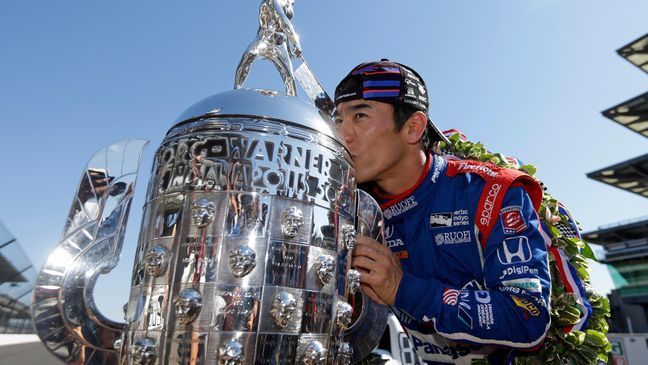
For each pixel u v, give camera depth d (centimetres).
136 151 84
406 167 125
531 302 97
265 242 68
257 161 71
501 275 104
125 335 71
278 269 67
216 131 73
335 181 79
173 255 68
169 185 73
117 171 81
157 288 68
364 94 115
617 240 2800
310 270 71
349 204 82
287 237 69
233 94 81
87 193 78
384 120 116
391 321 327
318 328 70
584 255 175
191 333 64
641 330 2367
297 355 67
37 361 197
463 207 123
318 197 74
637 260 2455
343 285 78
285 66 111
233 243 67
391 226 135
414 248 130
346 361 78
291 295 67
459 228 123
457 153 179
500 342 97
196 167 71
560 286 144
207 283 65
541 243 109
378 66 120
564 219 168
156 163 79
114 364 74
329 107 121
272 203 69
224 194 69
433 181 129
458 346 134
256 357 63
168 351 64
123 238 78
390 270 94
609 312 161
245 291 65
